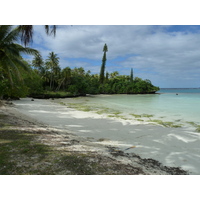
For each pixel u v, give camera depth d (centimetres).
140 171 397
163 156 565
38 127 858
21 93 2681
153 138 805
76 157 427
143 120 1347
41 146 491
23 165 361
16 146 476
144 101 3712
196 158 554
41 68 6456
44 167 357
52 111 1783
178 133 909
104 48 8744
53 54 6225
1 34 1545
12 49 1568
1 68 1881
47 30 943
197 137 831
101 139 769
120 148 630
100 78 9050
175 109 2178
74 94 5625
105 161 426
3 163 364
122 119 1366
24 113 1509
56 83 6981
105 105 2697
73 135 803
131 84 9119
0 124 756
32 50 1645
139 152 594
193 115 1664
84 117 1430
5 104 1916
